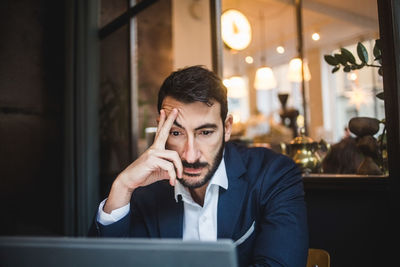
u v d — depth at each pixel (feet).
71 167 8.80
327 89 21.24
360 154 5.03
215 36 6.18
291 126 10.45
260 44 22.09
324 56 4.56
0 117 8.69
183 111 3.02
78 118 8.78
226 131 3.33
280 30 19.65
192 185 3.10
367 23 4.99
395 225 3.55
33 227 9.00
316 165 5.13
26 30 9.17
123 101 8.79
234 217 3.31
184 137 3.10
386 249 4.01
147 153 3.10
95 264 1.36
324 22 16.75
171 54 12.58
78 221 8.55
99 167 8.95
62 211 9.06
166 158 3.07
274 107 27.45
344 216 4.41
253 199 3.36
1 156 8.66
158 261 1.33
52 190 9.40
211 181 3.33
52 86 9.55
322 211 4.61
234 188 3.40
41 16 9.45
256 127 18.54
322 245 4.61
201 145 3.05
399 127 3.48
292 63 12.87
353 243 4.32
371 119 4.30
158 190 3.63
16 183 8.87
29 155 9.10
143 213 3.56
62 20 9.65
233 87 16.65
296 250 2.87
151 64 12.03
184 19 13.05
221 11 6.33
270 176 3.40
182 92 2.99
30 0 9.27
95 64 9.03
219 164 3.16
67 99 9.00
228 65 24.61
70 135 8.87
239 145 4.10
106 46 9.02
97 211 3.33
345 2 13.66
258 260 2.82
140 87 11.69
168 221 3.44
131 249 1.34
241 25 7.77
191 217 3.46
